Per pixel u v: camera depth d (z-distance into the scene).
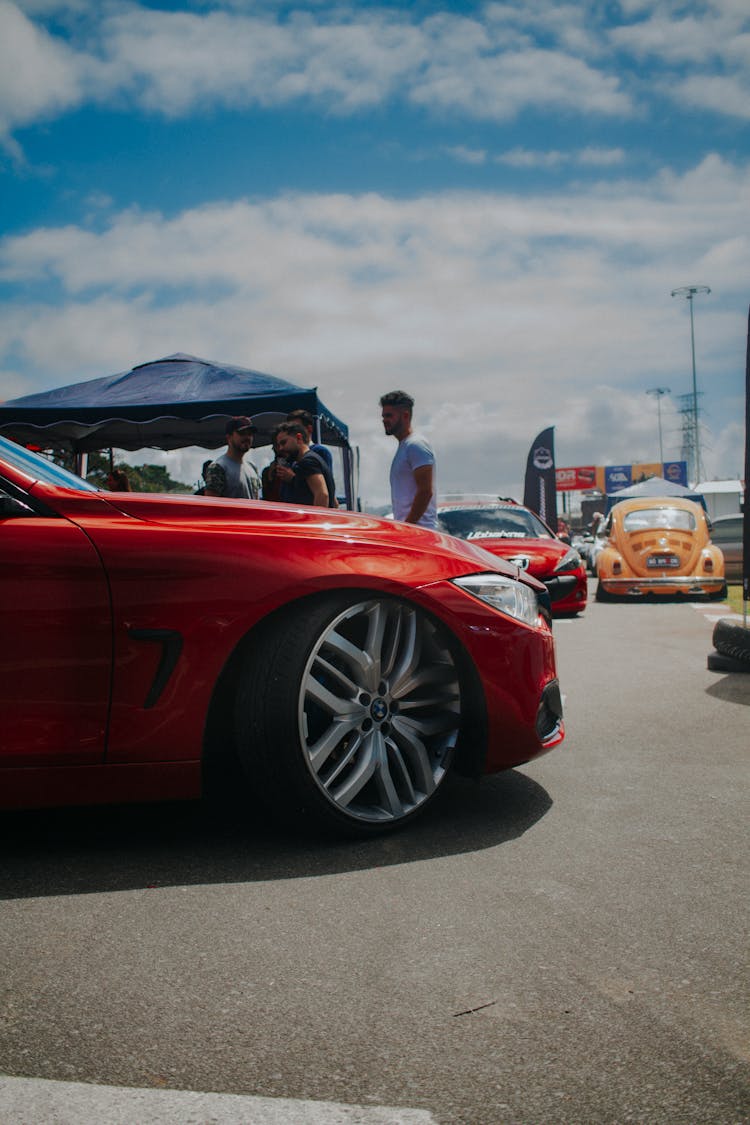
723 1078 1.49
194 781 2.67
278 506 2.96
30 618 2.56
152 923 2.17
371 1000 1.78
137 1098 1.46
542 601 3.42
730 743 4.11
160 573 2.64
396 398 6.19
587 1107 1.42
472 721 2.98
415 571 2.90
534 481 21.77
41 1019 1.71
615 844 2.72
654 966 1.91
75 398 9.66
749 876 2.43
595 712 4.91
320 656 2.74
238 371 9.84
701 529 13.80
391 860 2.60
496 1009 1.74
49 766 2.57
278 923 2.16
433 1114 1.41
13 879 2.47
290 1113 1.42
